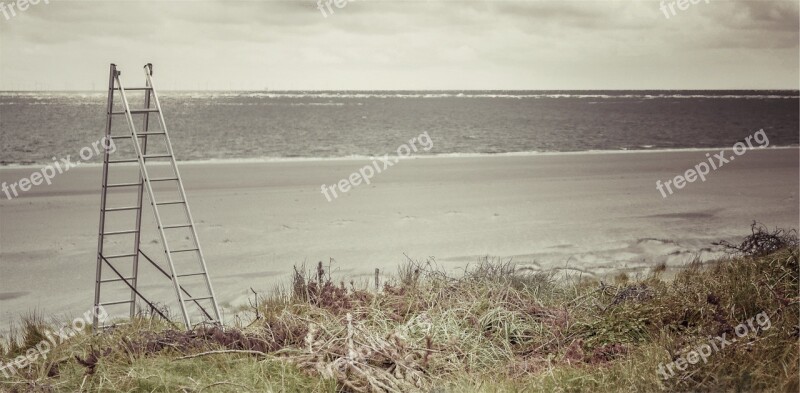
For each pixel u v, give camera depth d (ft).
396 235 47.57
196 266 39.55
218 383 19.34
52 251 42.39
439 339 23.63
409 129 196.03
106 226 49.60
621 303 26.37
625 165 91.15
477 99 532.73
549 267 38.96
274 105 382.42
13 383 20.04
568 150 128.26
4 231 47.39
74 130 187.73
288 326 23.94
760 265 29.45
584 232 48.80
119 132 179.11
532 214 55.36
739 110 325.01
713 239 46.73
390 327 25.03
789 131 185.47
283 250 43.21
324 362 20.89
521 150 129.08
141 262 40.47
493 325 24.94
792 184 73.97
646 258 41.39
